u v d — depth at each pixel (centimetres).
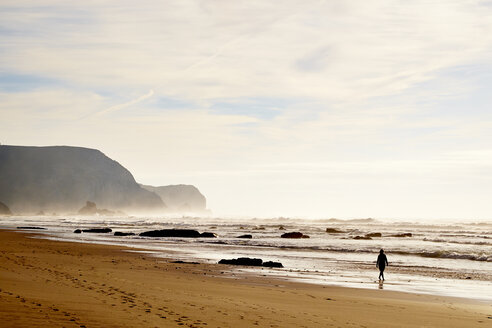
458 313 1591
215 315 1189
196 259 3731
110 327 912
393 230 13500
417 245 6481
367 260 4003
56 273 1967
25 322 880
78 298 1262
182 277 2334
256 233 10325
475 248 5888
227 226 14800
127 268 2636
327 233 10800
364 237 8231
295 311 1406
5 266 2114
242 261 3359
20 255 2973
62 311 1034
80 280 1755
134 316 1056
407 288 2342
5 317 909
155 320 1031
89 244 5162
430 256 4728
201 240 7125
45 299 1182
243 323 1109
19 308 1016
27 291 1306
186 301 1405
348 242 7044
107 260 3167
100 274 2106
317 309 1500
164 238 7656
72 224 14912
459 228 15775
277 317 1255
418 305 1750
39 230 9819
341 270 3188
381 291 2188
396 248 5753
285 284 2302
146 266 2888
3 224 14400
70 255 3425
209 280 2273
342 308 1569
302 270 3091
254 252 4759
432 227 16588
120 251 4284
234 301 1520
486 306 1794
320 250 5228
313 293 1973
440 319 1441
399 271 3241
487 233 11625
